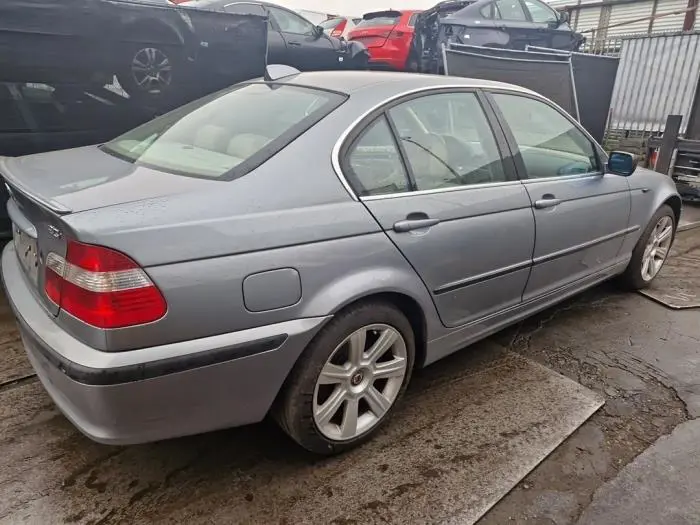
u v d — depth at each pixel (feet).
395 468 7.30
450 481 7.09
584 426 8.37
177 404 5.86
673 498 6.97
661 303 13.19
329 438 7.25
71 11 12.39
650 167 26.63
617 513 6.70
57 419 8.02
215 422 6.28
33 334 6.00
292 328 6.31
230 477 7.06
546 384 9.43
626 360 10.41
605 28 53.31
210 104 8.83
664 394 9.30
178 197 5.96
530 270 9.71
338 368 7.10
